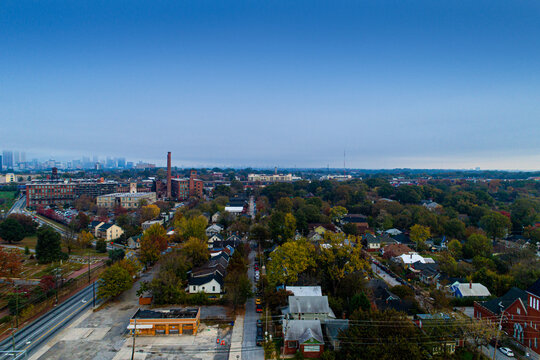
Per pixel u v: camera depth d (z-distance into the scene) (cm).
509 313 5647
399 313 5162
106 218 15762
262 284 7662
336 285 7481
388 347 4503
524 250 9394
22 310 6244
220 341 5466
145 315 5950
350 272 7381
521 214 14650
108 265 9500
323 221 15400
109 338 5575
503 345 5303
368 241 12356
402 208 16812
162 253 10025
